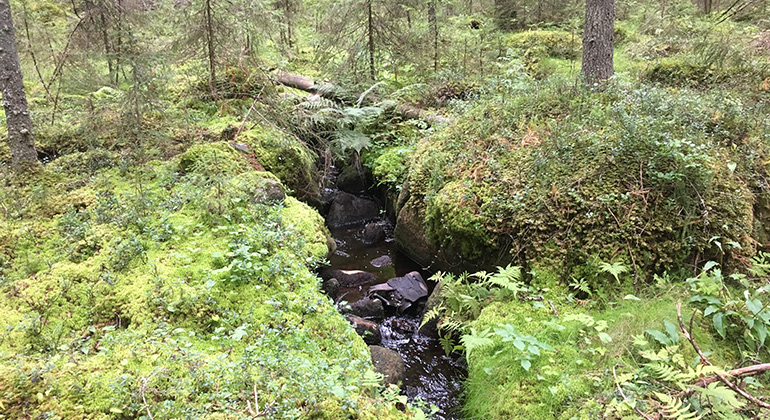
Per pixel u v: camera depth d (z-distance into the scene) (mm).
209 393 2805
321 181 8617
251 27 8719
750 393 3061
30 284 3875
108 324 3607
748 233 4387
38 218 5027
